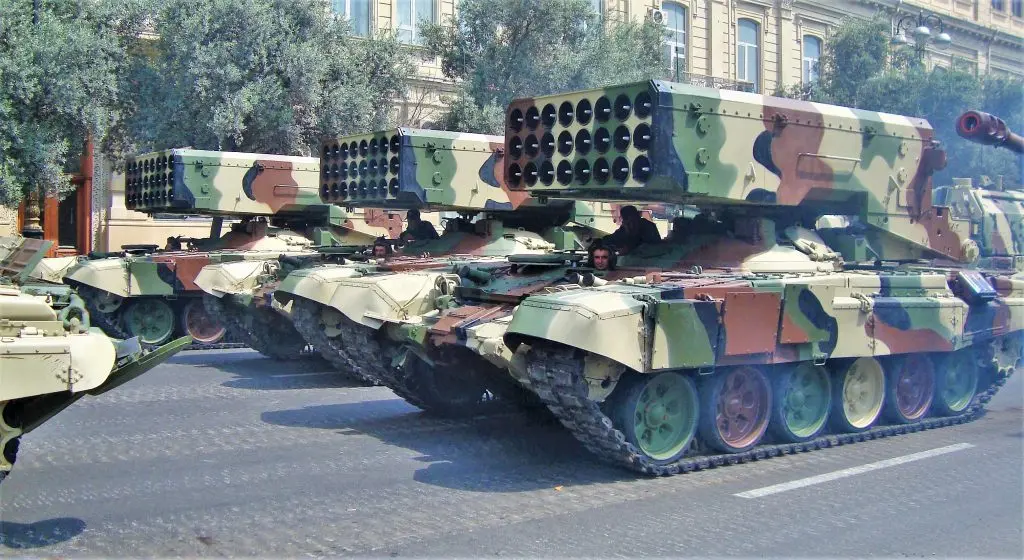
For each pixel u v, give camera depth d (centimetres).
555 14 2703
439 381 1280
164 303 2003
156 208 1995
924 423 1212
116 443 1101
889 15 3744
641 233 1183
